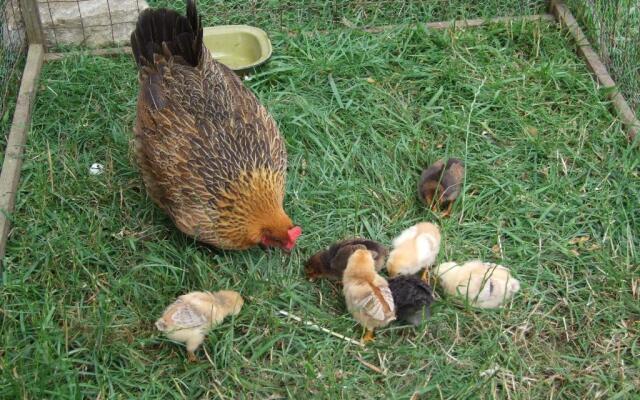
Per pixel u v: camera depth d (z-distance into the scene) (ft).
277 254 4.15
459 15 5.77
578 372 3.73
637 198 4.44
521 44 5.52
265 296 3.93
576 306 3.98
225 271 4.05
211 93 4.09
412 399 3.58
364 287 3.67
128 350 3.70
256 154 3.98
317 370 3.69
